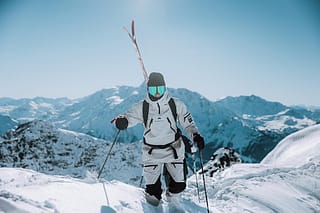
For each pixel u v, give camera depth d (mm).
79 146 34719
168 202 4828
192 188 8219
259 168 9453
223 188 7488
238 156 14305
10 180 5012
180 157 4484
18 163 30703
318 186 7977
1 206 2855
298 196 7305
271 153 21547
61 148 33594
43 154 32219
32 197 3463
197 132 4484
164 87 4348
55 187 4047
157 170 4461
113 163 31281
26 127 35969
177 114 4535
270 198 6723
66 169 30047
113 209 3852
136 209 4184
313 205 7043
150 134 4422
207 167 13430
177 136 4473
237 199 6488
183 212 4633
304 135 20344
